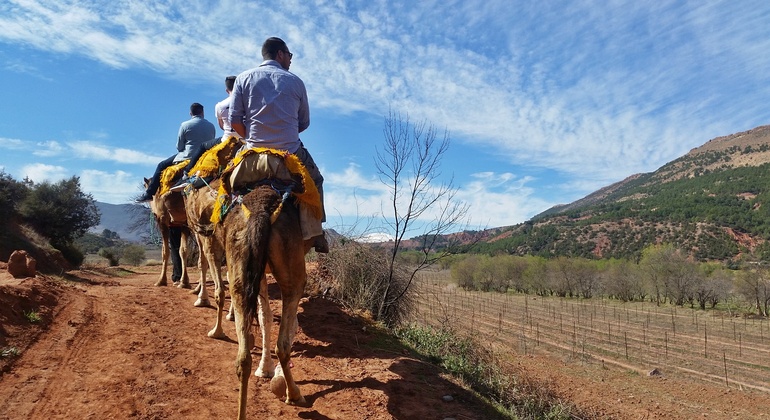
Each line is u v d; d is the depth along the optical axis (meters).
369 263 10.95
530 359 21.97
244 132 6.01
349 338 8.02
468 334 10.80
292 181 5.32
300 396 5.35
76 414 4.76
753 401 18.02
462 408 6.09
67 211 31.27
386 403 5.62
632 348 27.02
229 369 6.10
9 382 5.24
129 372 5.77
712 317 40.16
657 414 15.69
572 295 58.31
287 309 5.03
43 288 8.31
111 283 12.88
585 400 15.68
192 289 10.60
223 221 5.05
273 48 6.18
